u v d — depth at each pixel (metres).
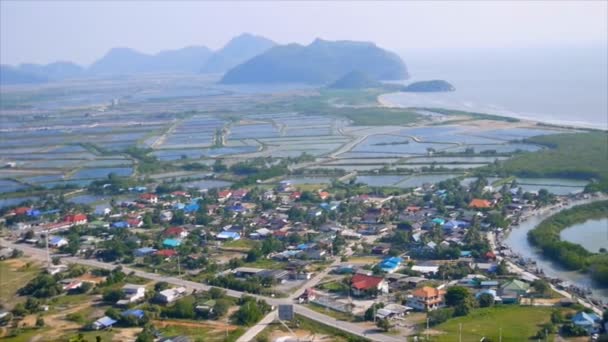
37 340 105.81
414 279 126.94
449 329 102.81
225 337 103.44
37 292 127.62
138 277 137.00
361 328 105.06
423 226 166.00
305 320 109.69
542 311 109.12
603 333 97.38
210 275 135.38
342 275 133.50
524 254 143.38
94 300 124.75
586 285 122.50
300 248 152.12
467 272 129.88
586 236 155.00
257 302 115.75
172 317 114.00
